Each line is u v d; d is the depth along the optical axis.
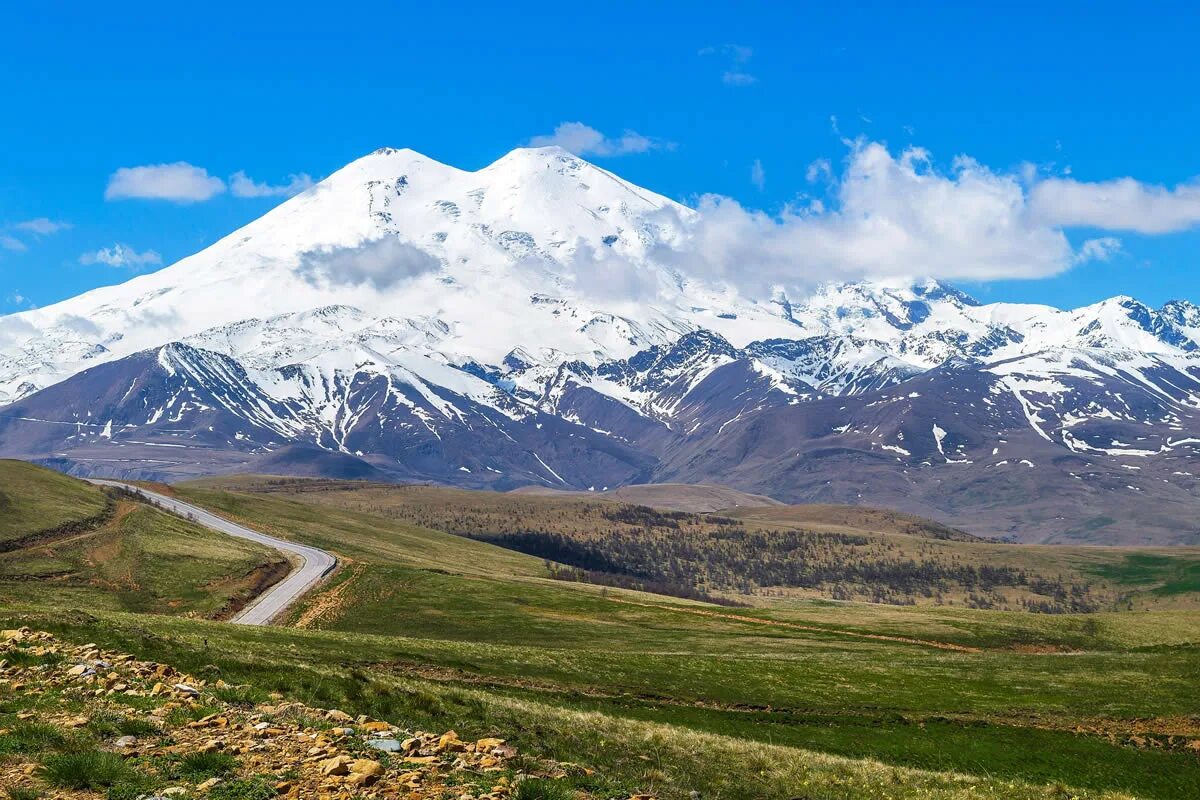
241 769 25.33
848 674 93.88
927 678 93.56
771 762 46.66
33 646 39.56
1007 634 158.12
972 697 85.62
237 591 158.38
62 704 30.12
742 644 136.00
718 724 72.19
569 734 42.19
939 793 45.44
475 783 26.58
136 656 43.53
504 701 49.69
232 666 44.19
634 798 29.05
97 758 23.86
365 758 27.30
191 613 143.38
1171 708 81.88
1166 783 65.75
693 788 37.59
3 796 21.64
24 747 25.09
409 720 37.66
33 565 156.00
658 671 88.19
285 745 27.95
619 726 48.44
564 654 91.19
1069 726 76.88
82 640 44.50
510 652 87.81
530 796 26.36
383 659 76.19
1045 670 98.06
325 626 142.50
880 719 77.75
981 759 68.94
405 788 25.33
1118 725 77.38
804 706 80.38
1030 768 67.69
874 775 47.84
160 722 28.98
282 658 66.06
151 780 23.80
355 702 38.81
